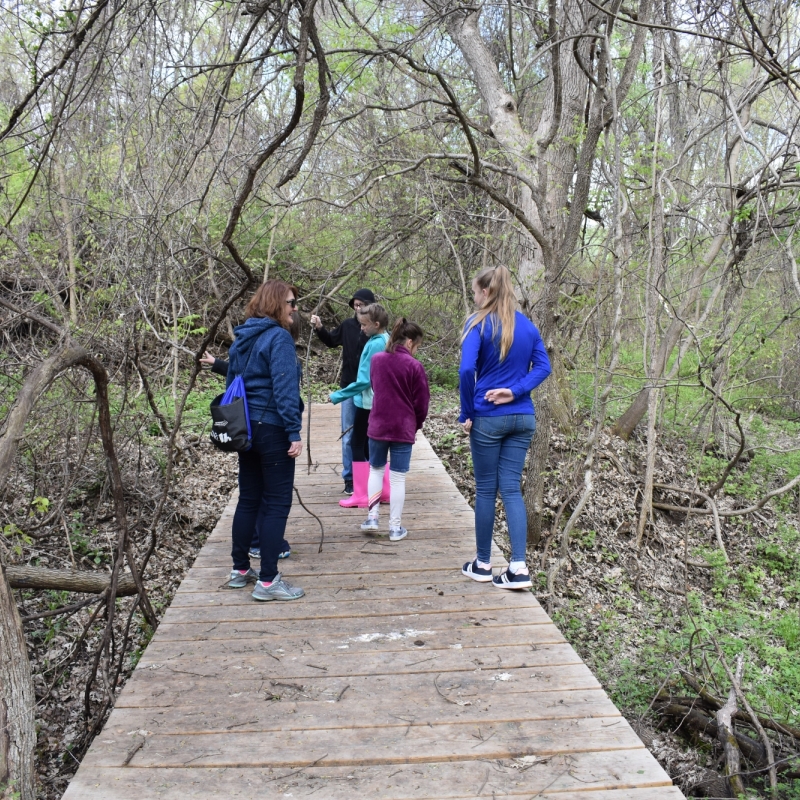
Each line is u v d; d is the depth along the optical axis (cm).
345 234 1180
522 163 809
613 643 636
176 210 521
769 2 633
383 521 567
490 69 980
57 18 401
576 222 681
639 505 911
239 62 404
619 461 950
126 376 504
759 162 905
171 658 357
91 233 616
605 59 644
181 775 269
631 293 948
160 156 620
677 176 862
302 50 333
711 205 917
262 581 421
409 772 270
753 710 501
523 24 1039
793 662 594
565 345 999
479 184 602
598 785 262
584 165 666
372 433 511
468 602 419
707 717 518
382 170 871
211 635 381
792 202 772
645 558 827
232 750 283
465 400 410
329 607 414
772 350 953
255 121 801
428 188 849
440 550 503
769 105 905
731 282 938
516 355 405
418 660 353
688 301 913
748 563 859
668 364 1198
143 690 328
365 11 856
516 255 1015
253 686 331
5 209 599
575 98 884
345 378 598
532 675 339
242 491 433
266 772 270
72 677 502
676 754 483
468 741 287
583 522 844
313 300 1268
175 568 632
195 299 932
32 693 236
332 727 298
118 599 581
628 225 884
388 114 888
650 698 546
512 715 305
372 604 418
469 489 837
